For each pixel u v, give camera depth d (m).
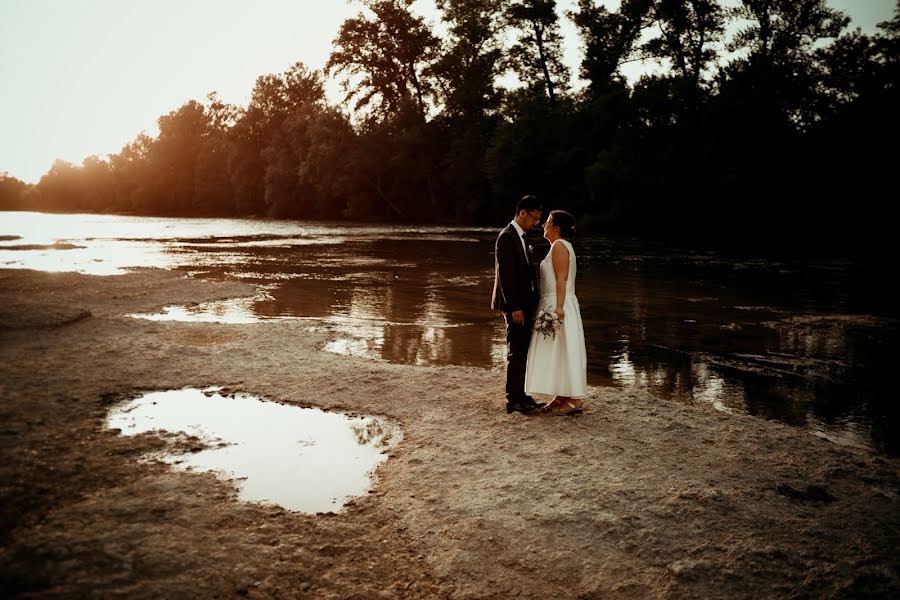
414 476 4.09
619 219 41.69
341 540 3.28
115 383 5.91
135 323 8.89
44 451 4.22
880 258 24.59
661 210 40.38
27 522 3.25
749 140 36.03
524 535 3.37
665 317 11.06
